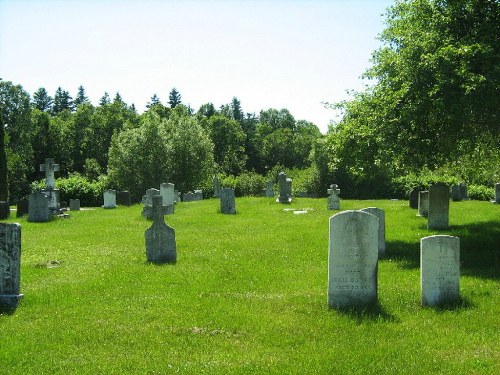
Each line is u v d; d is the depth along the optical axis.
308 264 15.84
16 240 11.52
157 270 14.94
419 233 20.83
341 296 11.00
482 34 16.45
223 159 100.19
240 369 7.97
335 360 8.30
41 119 90.06
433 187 21.67
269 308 11.09
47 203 28.64
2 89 75.81
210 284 13.26
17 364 8.23
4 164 36.72
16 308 11.20
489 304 11.09
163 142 56.81
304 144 108.19
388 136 17.09
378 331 9.63
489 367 8.02
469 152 21.09
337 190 33.19
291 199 39.34
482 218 25.19
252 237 21.11
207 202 38.75
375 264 10.94
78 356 8.56
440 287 11.08
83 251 18.31
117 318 10.45
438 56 15.73
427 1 17.92
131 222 26.83
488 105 15.45
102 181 57.19
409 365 8.11
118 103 103.56
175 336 9.48
